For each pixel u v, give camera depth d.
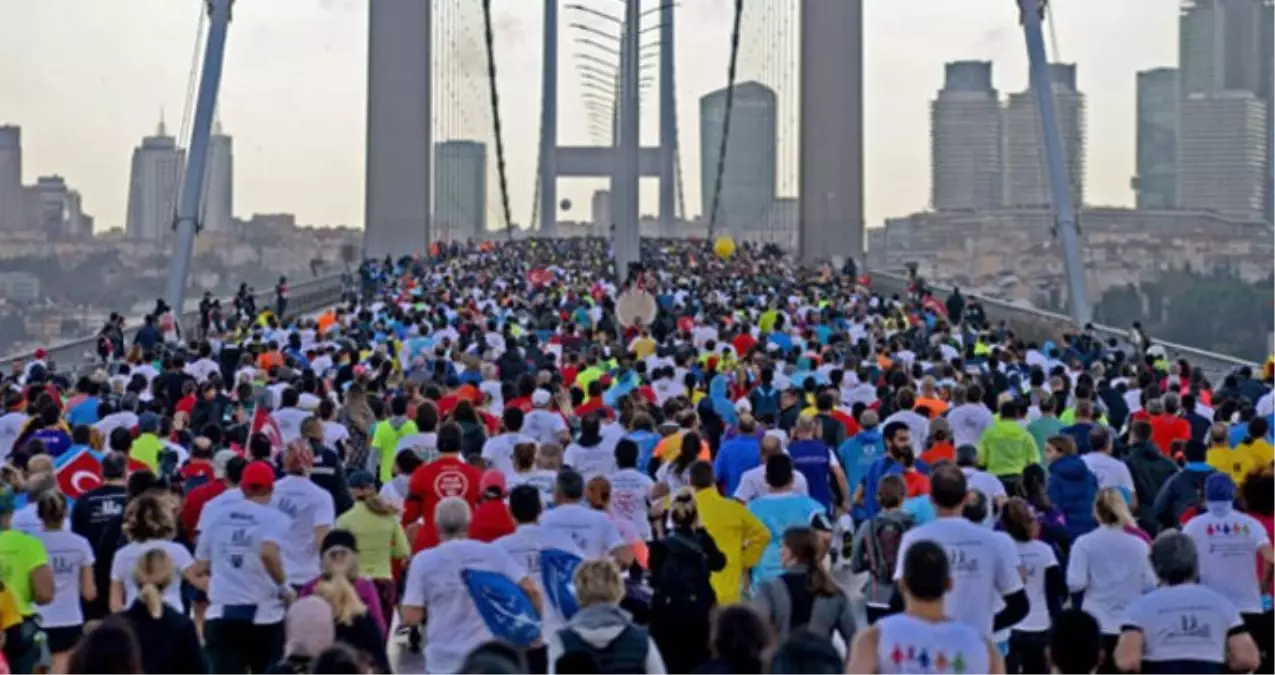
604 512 14.46
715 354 32.69
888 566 14.22
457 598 12.28
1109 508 13.43
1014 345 36.12
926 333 44.47
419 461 17.31
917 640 9.30
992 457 20.16
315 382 26.42
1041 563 14.00
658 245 140.00
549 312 51.56
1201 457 19.58
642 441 20.34
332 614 10.75
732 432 21.86
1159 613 11.43
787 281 77.50
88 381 25.91
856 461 21.12
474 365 29.06
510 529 14.15
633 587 13.98
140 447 19.84
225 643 13.98
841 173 106.75
